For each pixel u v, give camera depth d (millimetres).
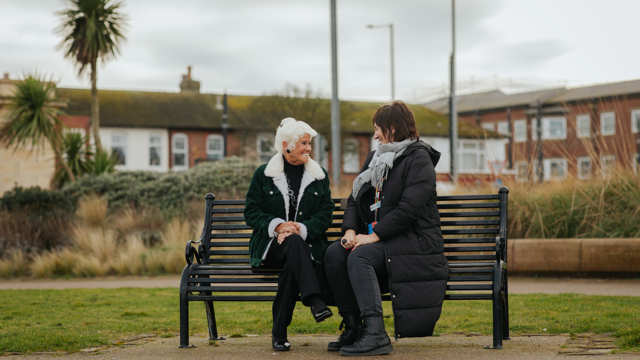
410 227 4293
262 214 4688
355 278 4246
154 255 12617
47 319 6488
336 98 17312
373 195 4645
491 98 62469
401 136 4551
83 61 22891
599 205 10430
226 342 5039
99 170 21281
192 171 17250
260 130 42062
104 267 12453
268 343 4957
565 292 8086
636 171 10734
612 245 9344
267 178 4793
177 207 16047
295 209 4742
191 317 6668
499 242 4504
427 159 4406
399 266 4199
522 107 58094
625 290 8203
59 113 20203
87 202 15586
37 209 15570
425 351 4355
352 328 4430
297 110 41031
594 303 6797
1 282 11680
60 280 11812
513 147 12422
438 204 4980
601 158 11227
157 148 42438
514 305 6844
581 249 9484
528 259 9750
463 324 5914
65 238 14352
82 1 22469
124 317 6656
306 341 5074
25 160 26938
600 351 4203
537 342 4699
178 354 4398
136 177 17234
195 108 44125
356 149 42625
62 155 21203
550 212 10570
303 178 4742
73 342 4957
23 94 19453
